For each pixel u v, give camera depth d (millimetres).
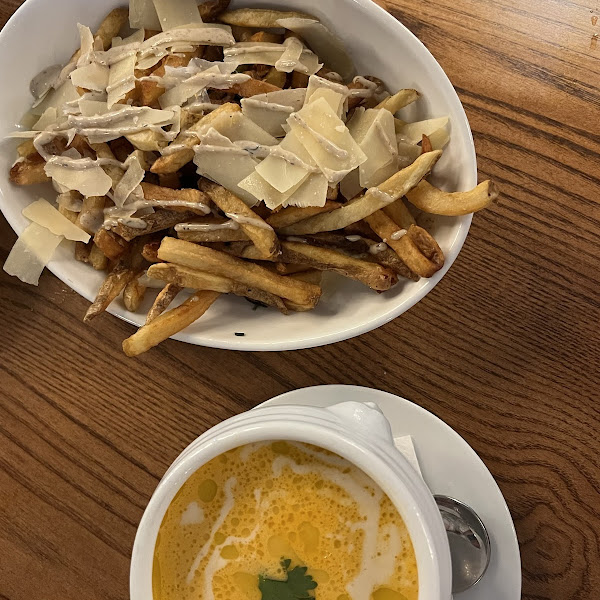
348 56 334
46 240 326
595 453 355
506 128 352
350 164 306
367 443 265
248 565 291
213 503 293
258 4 328
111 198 325
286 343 319
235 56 322
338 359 366
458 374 362
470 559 330
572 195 352
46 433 369
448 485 337
